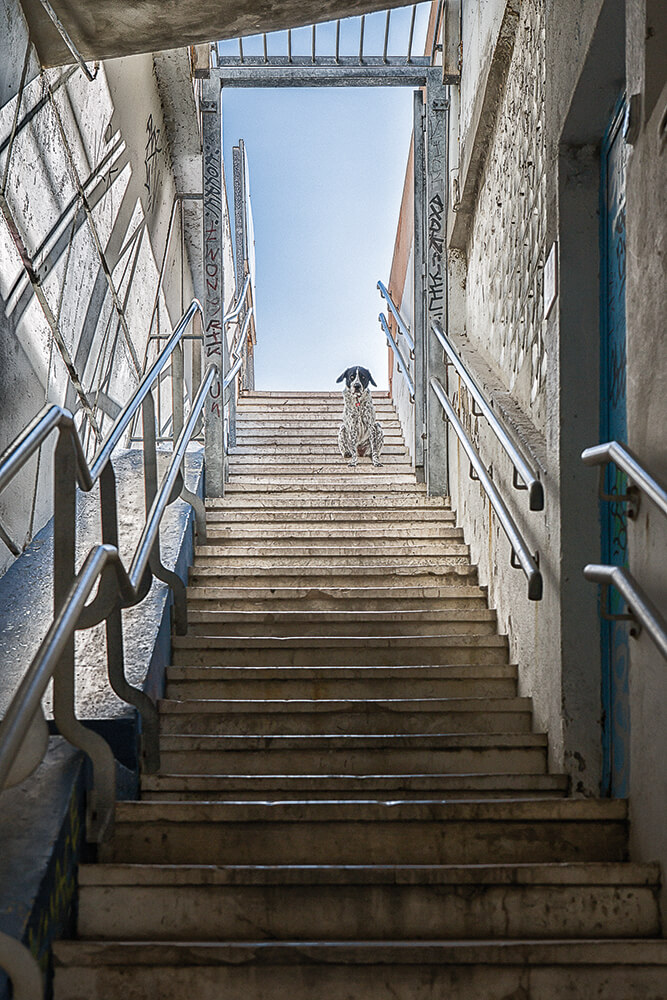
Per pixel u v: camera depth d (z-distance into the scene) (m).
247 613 5.18
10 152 4.09
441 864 3.09
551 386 3.90
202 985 2.51
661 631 2.30
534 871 2.80
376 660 4.85
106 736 3.39
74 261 5.16
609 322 3.65
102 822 2.91
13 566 4.39
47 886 2.43
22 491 4.53
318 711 4.19
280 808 3.14
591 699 3.64
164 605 4.59
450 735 3.93
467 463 6.32
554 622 3.79
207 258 7.26
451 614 5.26
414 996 2.52
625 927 2.76
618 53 3.24
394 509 6.99
